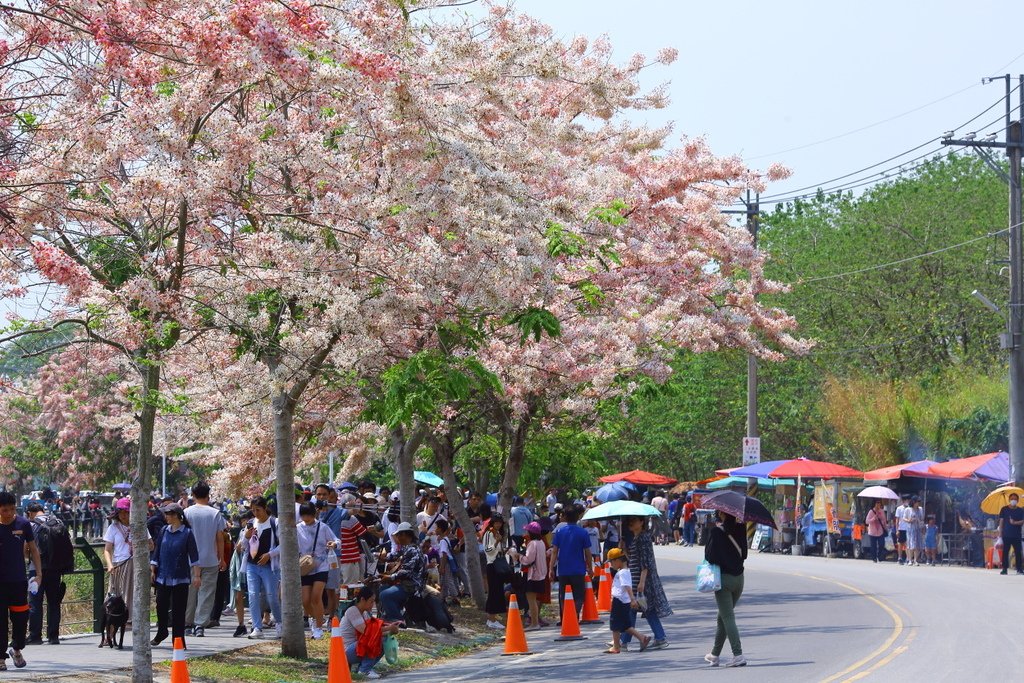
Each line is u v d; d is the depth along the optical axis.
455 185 17.08
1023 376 39.78
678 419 65.00
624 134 27.34
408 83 16.08
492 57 19.66
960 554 41.69
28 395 22.53
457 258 17.38
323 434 26.91
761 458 65.00
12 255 15.81
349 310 16.56
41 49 14.41
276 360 18.42
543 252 17.75
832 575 36.56
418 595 22.69
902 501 43.34
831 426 55.44
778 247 63.06
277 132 16.30
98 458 59.03
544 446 36.53
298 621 18.97
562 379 25.50
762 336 35.66
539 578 25.67
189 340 17.02
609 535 33.56
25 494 65.94
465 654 21.33
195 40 14.00
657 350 28.12
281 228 17.03
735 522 17.70
